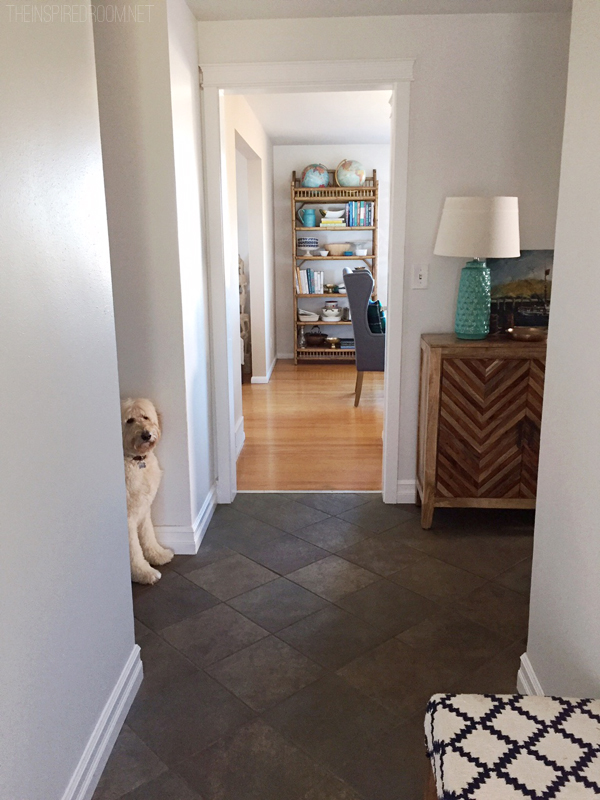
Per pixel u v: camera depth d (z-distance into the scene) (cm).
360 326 546
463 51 305
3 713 122
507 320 334
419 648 226
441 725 130
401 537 312
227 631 237
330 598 259
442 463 311
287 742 182
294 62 306
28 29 134
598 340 150
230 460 351
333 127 621
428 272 329
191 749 180
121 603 192
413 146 316
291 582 271
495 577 274
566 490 169
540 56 305
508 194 320
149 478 268
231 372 357
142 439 254
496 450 308
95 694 171
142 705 198
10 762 125
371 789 166
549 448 182
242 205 712
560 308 174
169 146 258
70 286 155
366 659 220
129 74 253
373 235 750
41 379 139
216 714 194
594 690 149
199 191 309
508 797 112
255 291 646
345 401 584
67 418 153
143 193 264
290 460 427
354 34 304
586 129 157
